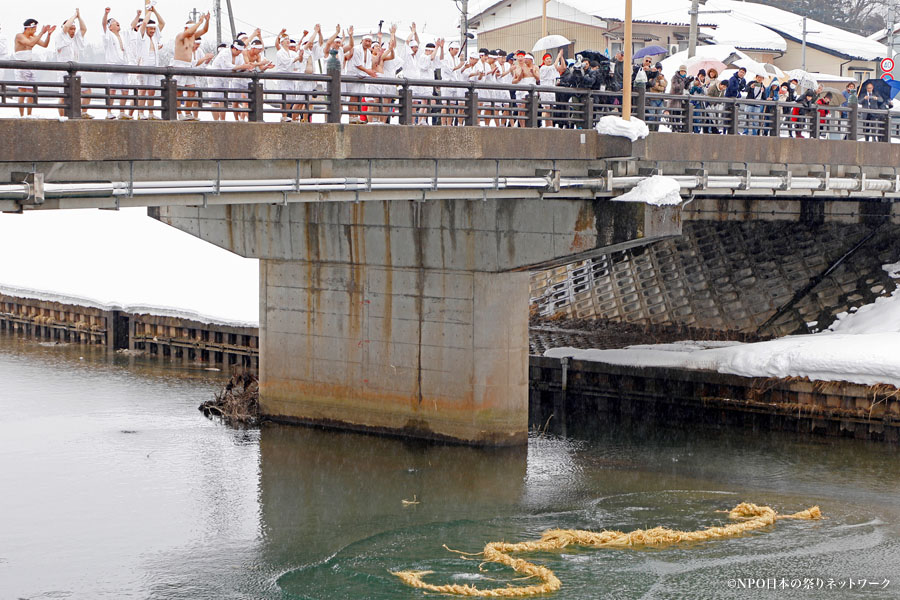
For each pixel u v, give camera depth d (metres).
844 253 58.75
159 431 47.66
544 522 36.56
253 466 42.69
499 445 45.38
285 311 49.00
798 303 56.81
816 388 48.25
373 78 34.22
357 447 45.53
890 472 42.81
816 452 45.66
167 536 35.12
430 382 45.97
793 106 47.78
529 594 30.25
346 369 47.78
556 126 43.00
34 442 45.50
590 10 96.81
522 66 43.69
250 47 37.62
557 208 42.50
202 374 59.12
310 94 32.69
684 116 43.31
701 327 57.59
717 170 44.78
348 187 33.66
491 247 44.06
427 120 42.41
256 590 30.91
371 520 36.69
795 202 60.22
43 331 70.56
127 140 27.92
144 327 64.94
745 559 33.06
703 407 50.97
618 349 54.66
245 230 49.31
